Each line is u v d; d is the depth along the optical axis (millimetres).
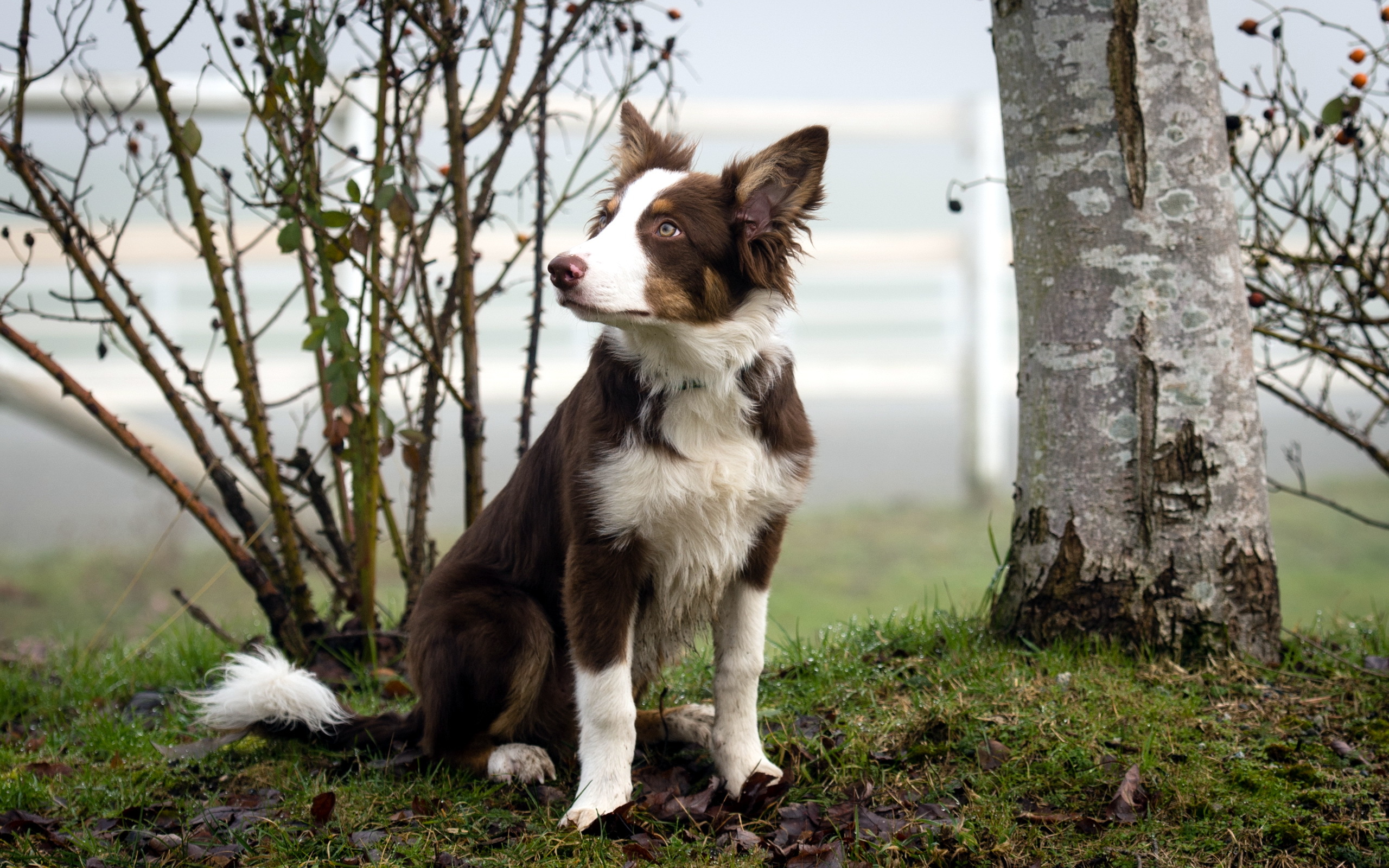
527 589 3311
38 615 6957
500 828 2871
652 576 3123
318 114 5145
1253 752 3057
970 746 3135
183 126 3740
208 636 4738
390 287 4195
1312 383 11266
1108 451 3572
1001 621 3875
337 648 4309
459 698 3184
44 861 2734
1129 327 3523
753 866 2613
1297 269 4277
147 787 3260
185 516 9352
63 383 3777
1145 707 3234
